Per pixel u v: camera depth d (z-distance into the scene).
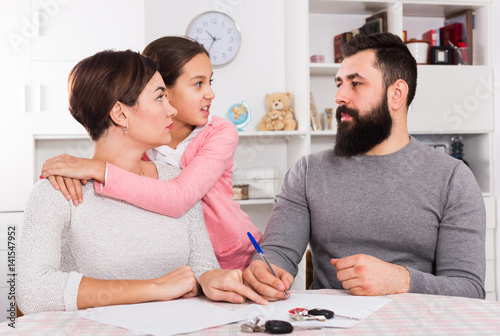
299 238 1.40
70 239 1.03
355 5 2.99
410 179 1.31
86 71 1.04
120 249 1.04
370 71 1.32
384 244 1.31
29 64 2.60
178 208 1.09
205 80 1.32
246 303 0.95
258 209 3.13
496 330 0.76
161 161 1.32
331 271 1.38
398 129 1.35
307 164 1.43
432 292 1.09
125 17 2.66
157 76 1.07
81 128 2.65
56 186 0.99
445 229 1.26
